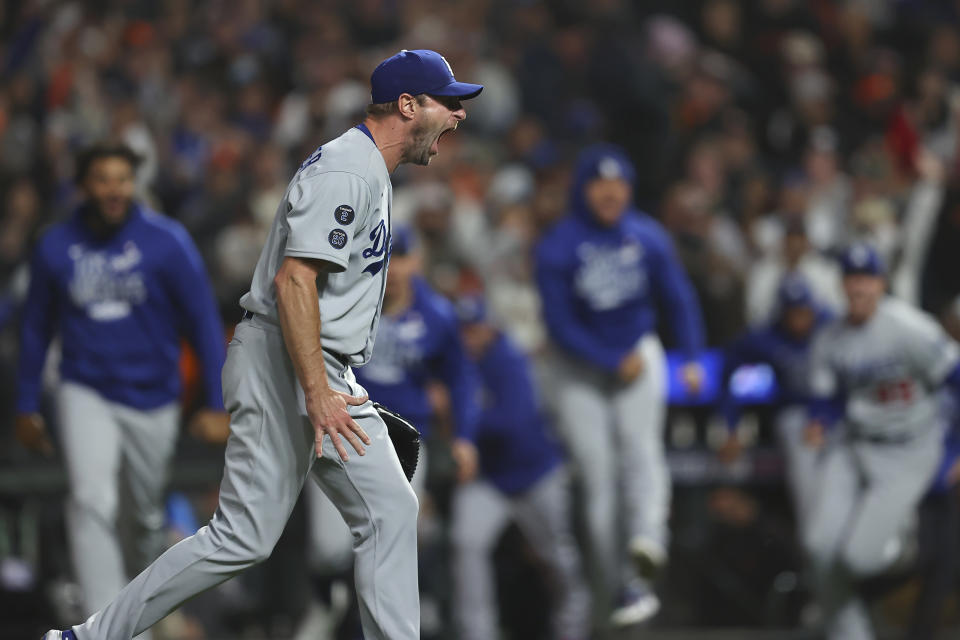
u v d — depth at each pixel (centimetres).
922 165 3684
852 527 2567
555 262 2644
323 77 4294
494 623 2720
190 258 2089
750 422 3009
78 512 2017
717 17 4841
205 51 4622
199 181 3934
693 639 2764
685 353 2703
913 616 2695
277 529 1505
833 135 4481
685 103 4400
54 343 2503
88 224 2081
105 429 2050
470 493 2708
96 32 4678
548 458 2722
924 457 2569
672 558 2894
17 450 2686
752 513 2903
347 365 1513
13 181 3856
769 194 3988
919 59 4862
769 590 2872
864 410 2591
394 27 4922
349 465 1500
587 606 2766
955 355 2559
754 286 3450
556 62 4656
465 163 3941
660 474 2666
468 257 3309
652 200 4247
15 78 4447
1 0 4753
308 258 1423
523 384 2722
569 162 3953
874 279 2572
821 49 4866
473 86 1513
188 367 2659
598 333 2641
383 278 1520
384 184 1484
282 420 1486
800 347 2744
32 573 2542
